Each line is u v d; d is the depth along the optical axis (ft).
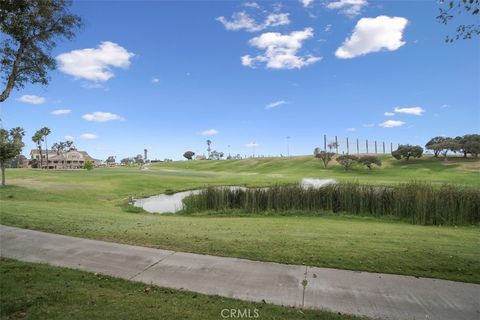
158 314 13.82
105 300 15.07
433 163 236.84
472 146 234.79
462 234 34.55
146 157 520.83
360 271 19.08
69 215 37.86
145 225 32.76
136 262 20.35
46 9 24.39
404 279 18.04
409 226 43.52
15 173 150.71
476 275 18.74
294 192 59.98
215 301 15.24
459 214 48.78
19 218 33.81
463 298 15.97
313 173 222.28
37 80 27.20
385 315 14.33
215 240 25.20
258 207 60.54
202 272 18.75
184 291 16.28
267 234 28.32
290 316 14.01
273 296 15.90
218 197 62.69
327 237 27.25
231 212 59.67
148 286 16.81
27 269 18.93
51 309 14.07
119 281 17.38
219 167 327.06
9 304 14.34
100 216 39.27
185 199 67.92
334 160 280.72
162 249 22.89
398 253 22.08
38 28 25.18
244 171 278.87
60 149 428.15
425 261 20.63
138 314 13.78
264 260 20.72
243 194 62.85
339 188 59.11
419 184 57.16
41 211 39.99
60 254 21.93
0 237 26.32
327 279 17.90
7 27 23.79
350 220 51.06
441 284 17.48
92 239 25.63
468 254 22.40
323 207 58.44
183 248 23.11
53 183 104.99
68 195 83.87
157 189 110.73
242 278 17.95
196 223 36.86
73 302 14.79
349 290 16.63
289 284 17.25
